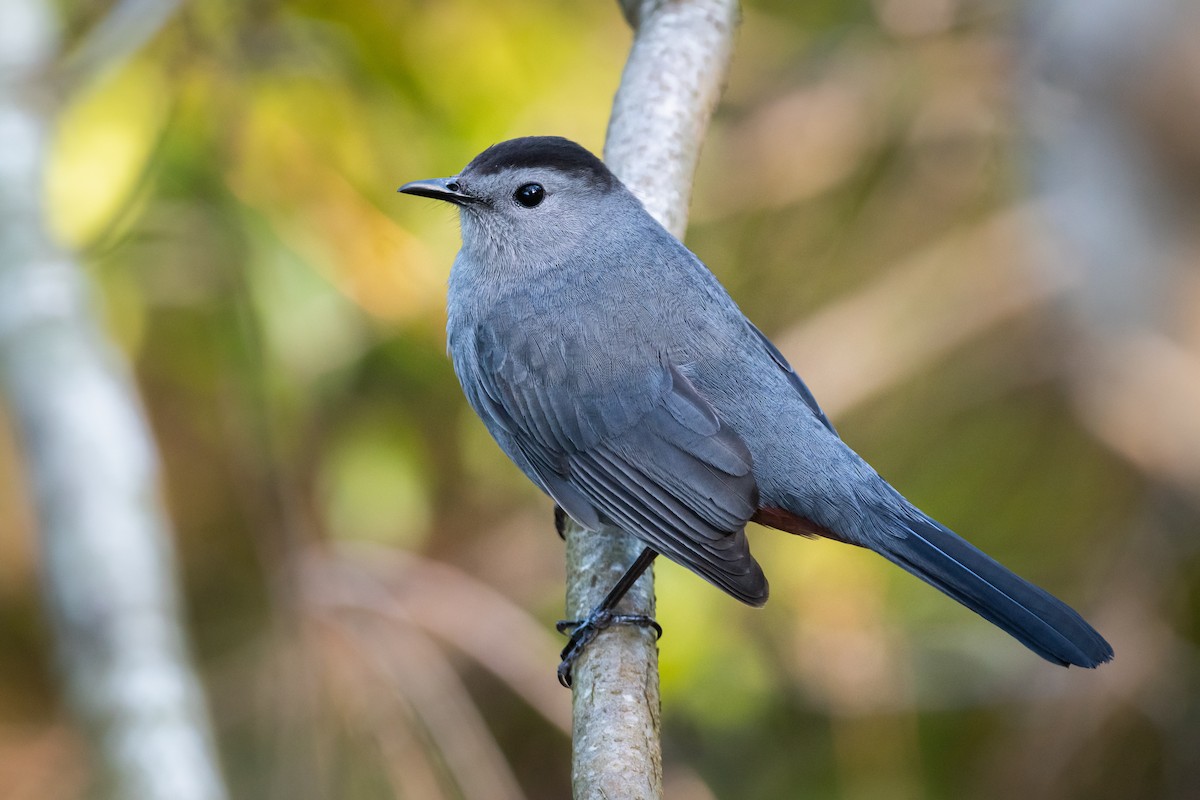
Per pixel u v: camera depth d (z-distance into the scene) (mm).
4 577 11812
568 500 7477
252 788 10672
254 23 9961
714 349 7414
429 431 11023
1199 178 11344
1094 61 11555
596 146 10766
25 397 7230
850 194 12133
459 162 10203
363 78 10062
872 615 10992
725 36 8609
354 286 9984
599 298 7520
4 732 11438
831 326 11875
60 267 7719
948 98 12086
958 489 11953
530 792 11578
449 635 10305
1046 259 11828
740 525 7078
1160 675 11266
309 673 9883
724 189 12141
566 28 10680
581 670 6555
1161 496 11609
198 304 10195
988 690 11297
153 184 9633
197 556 11688
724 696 10398
